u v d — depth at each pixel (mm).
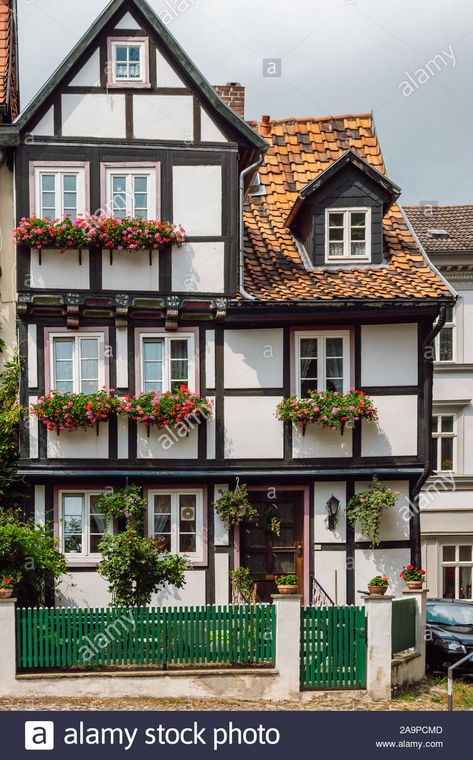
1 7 20219
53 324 18562
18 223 18281
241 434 18672
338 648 15430
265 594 18984
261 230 20297
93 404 18031
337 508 18906
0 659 14820
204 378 18719
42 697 14773
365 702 15258
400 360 18938
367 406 18438
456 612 18859
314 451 18688
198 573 18672
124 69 18547
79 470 18344
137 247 18219
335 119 22031
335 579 18859
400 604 16391
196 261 18516
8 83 19344
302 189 19719
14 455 18578
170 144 18531
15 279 18969
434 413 26812
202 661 15359
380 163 21281
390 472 18703
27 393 18469
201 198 18562
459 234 26969
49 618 15148
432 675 17469
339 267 19609
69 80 18438
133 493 18391
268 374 18797
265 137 21719
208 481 18781
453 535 26500
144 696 14898
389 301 18406
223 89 22359
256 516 19000
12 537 16328
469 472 26688
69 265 18281
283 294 18547
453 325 26875
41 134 18328
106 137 18438
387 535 18938
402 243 20281
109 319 18609
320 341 18906
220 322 18703
